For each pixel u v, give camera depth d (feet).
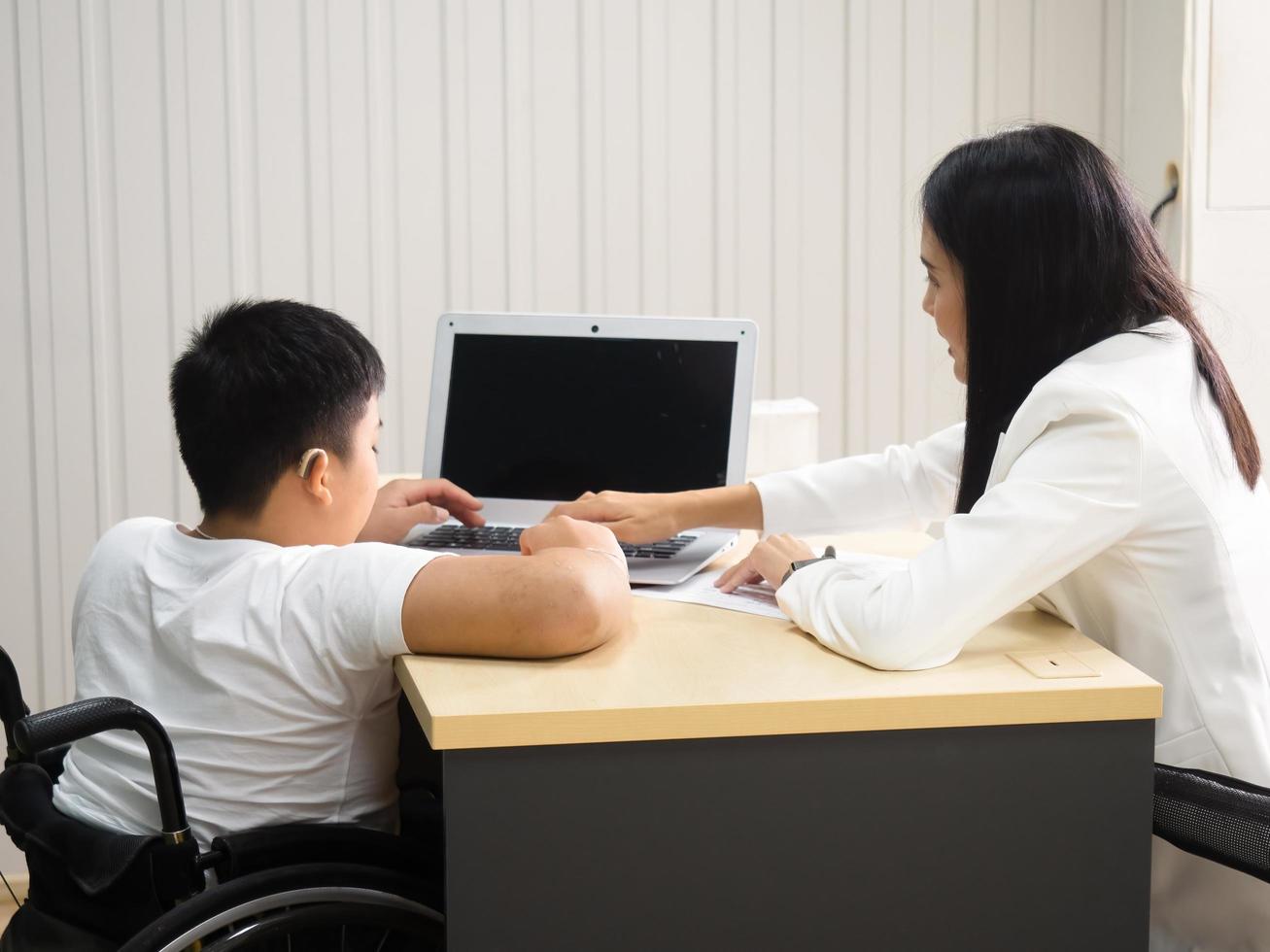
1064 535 3.58
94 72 8.15
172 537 3.94
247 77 8.34
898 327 9.32
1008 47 9.14
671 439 5.45
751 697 3.32
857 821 3.38
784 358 9.22
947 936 3.45
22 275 8.21
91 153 8.20
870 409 9.36
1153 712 3.44
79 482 8.43
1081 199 3.94
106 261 8.30
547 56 8.66
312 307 4.09
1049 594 4.14
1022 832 3.44
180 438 3.99
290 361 3.88
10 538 8.37
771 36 8.89
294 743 3.67
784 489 5.19
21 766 4.05
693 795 3.32
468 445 5.63
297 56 8.38
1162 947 4.15
